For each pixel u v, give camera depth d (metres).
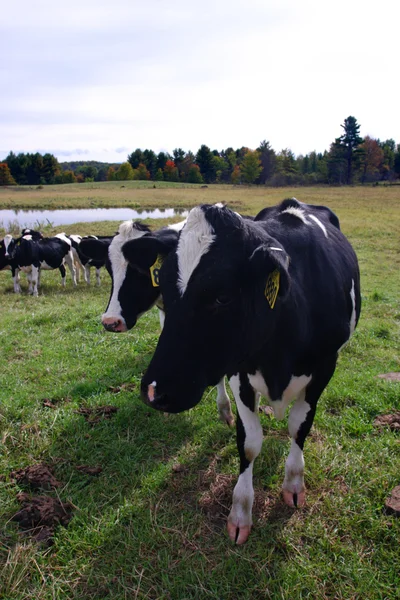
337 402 2.80
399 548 1.74
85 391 3.02
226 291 1.39
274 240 1.52
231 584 1.63
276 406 1.86
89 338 4.06
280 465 2.24
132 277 3.31
